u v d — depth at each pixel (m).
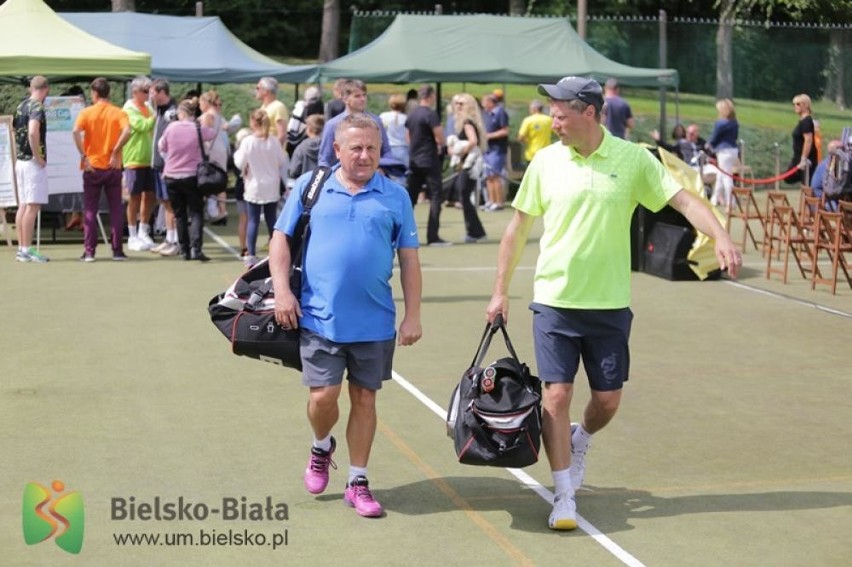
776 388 8.36
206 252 14.68
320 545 5.37
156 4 36.12
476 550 5.32
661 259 12.96
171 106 15.04
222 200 17.42
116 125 13.71
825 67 26.44
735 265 5.34
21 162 13.65
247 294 5.70
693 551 5.33
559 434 5.54
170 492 6.06
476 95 28.73
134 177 14.56
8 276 12.74
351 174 5.54
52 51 14.99
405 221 5.63
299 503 5.91
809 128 18.45
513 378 5.47
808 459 6.74
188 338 9.73
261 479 6.28
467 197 15.73
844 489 6.22
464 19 21.11
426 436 7.11
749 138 25.48
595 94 5.44
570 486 5.58
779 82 26.73
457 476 6.36
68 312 10.77
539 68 20.33
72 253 14.56
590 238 5.45
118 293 11.76
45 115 13.76
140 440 6.95
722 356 9.34
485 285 12.41
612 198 5.45
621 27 27.69
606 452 6.85
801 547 5.40
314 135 12.48
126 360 8.96
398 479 6.31
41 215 16.11
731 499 6.05
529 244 15.80
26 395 7.95
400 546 5.36
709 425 7.42
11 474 6.31
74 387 8.16
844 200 12.51
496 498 6.02
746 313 11.09
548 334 5.50
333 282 5.50
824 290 12.35
